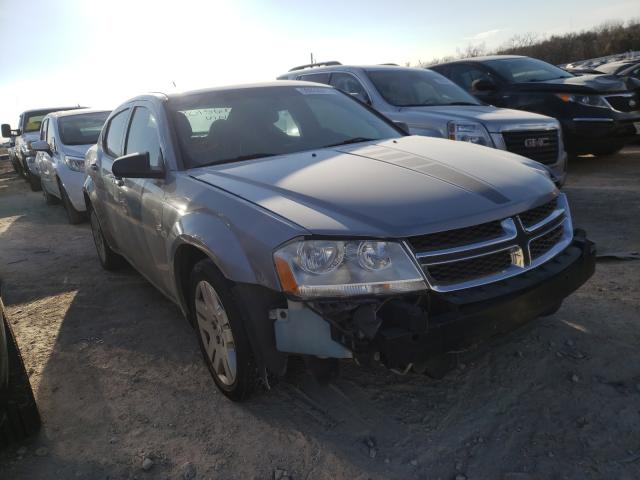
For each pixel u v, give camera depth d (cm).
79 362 359
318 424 267
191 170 323
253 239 244
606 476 218
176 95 374
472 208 245
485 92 872
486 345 321
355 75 721
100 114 925
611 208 603
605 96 819
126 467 252
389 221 232
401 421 263
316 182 270
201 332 308
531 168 307
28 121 1456
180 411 291
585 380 282
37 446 274
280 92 400
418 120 632
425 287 229
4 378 256
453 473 227
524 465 228
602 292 381
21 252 677
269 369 249
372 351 224
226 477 239
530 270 257
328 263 227
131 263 452
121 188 405
